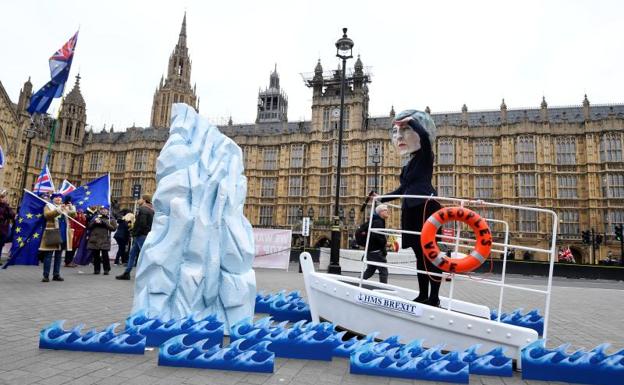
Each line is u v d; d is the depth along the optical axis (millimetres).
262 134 60188
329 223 51562
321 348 5301
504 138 50438
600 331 8180
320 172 55344
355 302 6055
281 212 56562
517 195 48812
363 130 54375
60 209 12203
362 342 5465
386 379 4613
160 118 87312
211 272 6211
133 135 67750
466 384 4586
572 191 48125
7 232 14117
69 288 10656
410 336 5656
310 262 6723
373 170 52656
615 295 16156
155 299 6070
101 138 72062
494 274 31875
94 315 7344
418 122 6406
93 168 68000
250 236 6887
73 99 70750
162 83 94750
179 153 6730
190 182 6531
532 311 8094
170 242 6211
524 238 47594
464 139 51875
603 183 46844
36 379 4062
